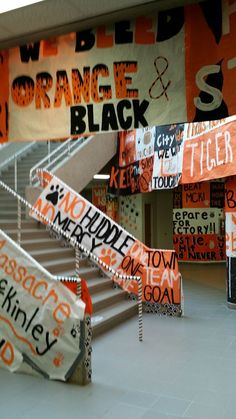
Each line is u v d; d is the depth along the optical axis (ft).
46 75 12.04
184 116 10.64
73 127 11.84
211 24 10.20
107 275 26.25
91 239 26.91
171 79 10.72
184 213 49.47
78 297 14.15
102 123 11.50
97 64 11.39
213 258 48.80
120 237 26.23
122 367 15.56
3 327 15.47
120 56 11.14
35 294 14.88
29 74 12.25
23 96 12.37
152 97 10.96
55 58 11.89
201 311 25.48
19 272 15.30
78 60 11.61
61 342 14.20
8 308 15.38
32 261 15.12
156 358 16.60
